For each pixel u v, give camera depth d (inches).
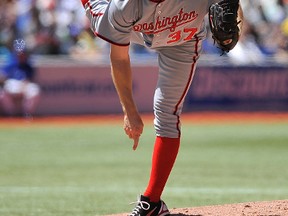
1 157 1706.4
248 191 1198.9
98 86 2509.8
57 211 998.4
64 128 2272.4
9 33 2605.8
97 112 2514.8
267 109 2573.8
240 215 762.2
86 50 2655.0
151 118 2449.6
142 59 2529.5
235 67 2561.5
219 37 671.1
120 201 1095.0
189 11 674.2
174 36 695.1
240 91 2561.5
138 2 660.1
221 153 1755.7
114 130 2226.9
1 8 2706.7
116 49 692.7
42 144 1939.0
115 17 667.4
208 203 1064.8
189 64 721.6
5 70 2461.9
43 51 2583.7
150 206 737.6
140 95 2511.1
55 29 2659.9
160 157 732.7
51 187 1258.6
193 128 2269.9
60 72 2486.5
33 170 1494.8
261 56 2647.6
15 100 2456.9
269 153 1749.5
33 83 2470.5
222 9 657.0
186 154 1740.9
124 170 1485.0
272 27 2768.2
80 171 1475.1
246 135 2102.6
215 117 2501.2
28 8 2701.8
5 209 1020.5
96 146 1895.9
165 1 657.6
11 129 2257.6
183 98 732.0
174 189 1226.0
